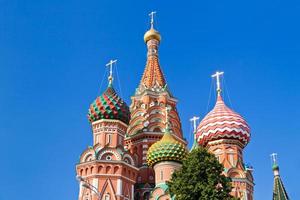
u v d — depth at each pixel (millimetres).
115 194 57906
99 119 63219
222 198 35844
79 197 58438
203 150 38281
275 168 70125
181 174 37375
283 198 67000
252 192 63031
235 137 64625
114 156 60438
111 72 67625
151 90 76625
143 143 71438
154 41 83500
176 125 75500
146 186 66438
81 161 60469
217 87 70625
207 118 66875
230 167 62406
